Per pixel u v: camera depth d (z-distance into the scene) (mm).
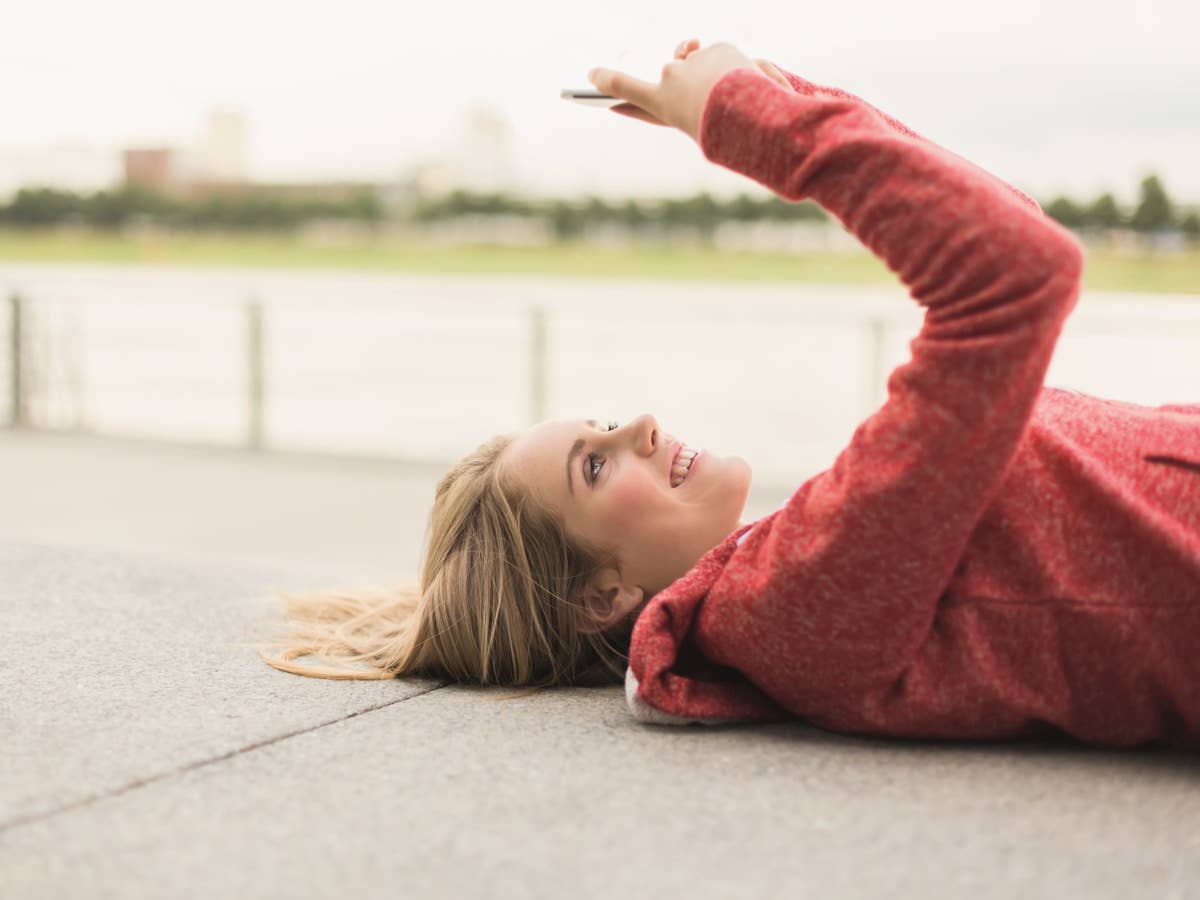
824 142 1776
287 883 1377
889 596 1716
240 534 5461
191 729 1938
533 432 2285
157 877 1394
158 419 8383
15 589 3012
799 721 2016
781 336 6957
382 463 7531
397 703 2135
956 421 1650
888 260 1747
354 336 7969
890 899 1331
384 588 2889
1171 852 1453
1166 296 6230
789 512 1812
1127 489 1750
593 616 2225
